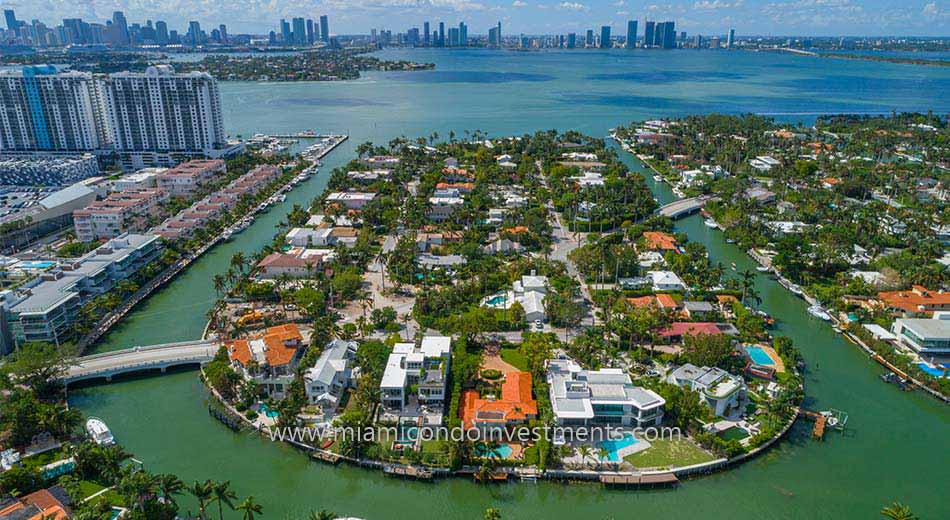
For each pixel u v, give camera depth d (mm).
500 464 144250
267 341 184250
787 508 136250
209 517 132250
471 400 166750
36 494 125312
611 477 141250
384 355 179000
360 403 162375
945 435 160375
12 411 147750
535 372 176375
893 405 172375
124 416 166375
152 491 122125
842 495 139750
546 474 142625
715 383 166500
